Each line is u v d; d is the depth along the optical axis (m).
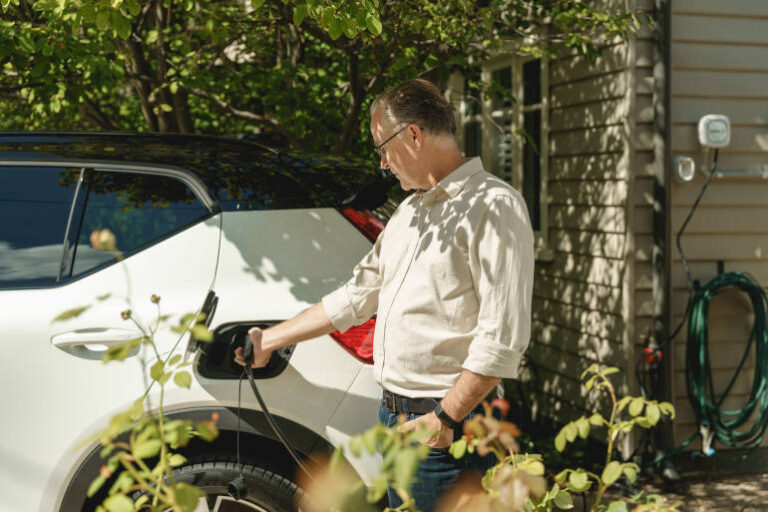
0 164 2.92
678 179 4.63
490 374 2.01
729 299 4.84
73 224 2.82
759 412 4.77
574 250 5.41
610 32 4.50
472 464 2.19
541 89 5.81
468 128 7.47
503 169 6.79
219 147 3.10
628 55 4.67
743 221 4.80
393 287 2.26
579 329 5.35
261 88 5.67
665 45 4.55
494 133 6.92
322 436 2.61
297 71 5.20
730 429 4.71
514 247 2.04
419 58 4.81
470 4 4.27
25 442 2.65
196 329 1.51
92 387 2.64
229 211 2.75
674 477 4.57
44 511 2.66
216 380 2.61
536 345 5.97
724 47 4.72
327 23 2.91
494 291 2.04
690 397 4.69
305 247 2.72
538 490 1.42
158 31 4.80
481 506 1.69
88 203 2.84
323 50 5.81
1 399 2.66
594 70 5.11
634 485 4.55
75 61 3.94
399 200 3.15
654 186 4.66
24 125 5.53
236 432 2.70
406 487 1.24
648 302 4.76
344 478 2.59
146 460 2.68
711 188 4.75
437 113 2.23
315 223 2.75
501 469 1.52
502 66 6.66
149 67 5.29
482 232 2.07
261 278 2.68
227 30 4.60
